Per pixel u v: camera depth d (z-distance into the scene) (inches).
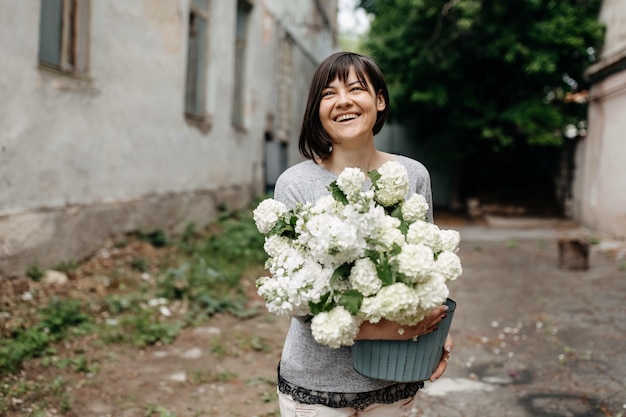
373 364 66.2
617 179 419.2
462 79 554.6
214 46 372.8
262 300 231.0
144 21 285.0
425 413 135.7
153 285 233.0
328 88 71.9
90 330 178.7
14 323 171.5
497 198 609.3
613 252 362.6
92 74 246.2
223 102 391.5
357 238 61.5
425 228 64.6
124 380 150.3
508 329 201.3
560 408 137.7
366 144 73.1
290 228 67.0
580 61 505.0
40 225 212.7
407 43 548.7
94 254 249.8
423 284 61.3
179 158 330.0
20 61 199.8
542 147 603.2
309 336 69.3
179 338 183.6
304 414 69.9
